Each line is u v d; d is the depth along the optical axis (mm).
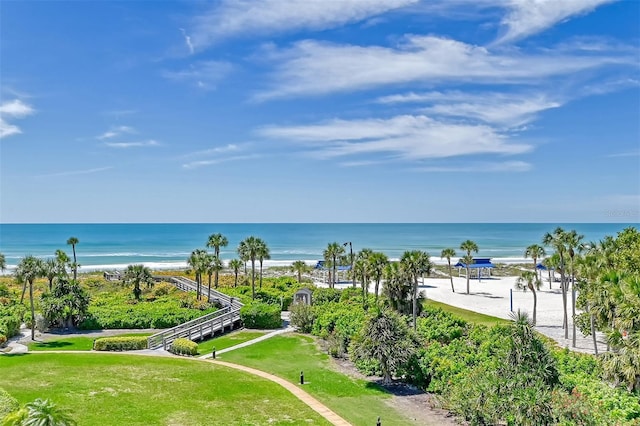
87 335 50531
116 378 32938
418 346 35000
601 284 34844
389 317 35219
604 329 35000
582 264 45312
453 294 82250
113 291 75438
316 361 40812
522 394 23891
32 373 33469
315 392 32438
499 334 34656
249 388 32312
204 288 73312
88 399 28188
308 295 63938
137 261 140375
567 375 28922
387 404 30656
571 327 55219
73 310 52562
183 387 31688
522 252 176625
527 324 26938
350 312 48844
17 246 183625
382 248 188250
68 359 38594
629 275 32781
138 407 27391
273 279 89500
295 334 51812
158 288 72812
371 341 34406
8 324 47719
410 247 192250
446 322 43844
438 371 31641
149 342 44438
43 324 51562
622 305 28109
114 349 43312
